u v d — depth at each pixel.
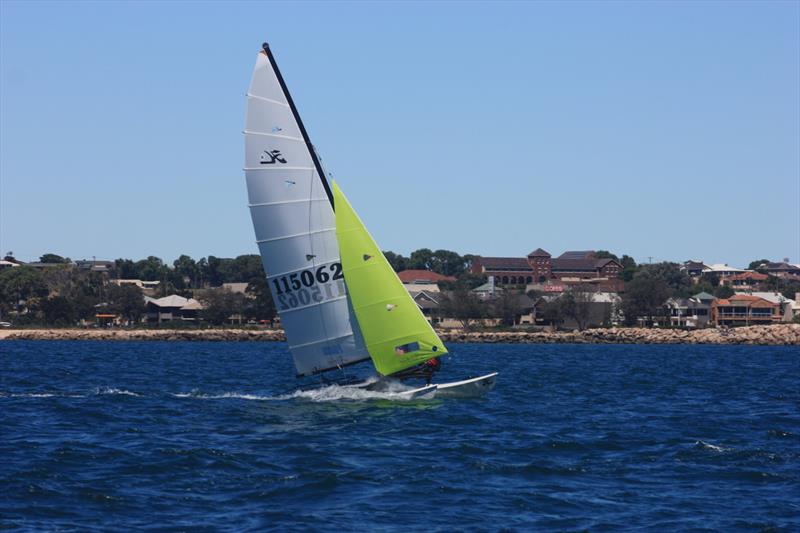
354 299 62.06
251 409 61.97
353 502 36.09
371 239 62.25
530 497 37.31
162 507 35.16
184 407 64.44
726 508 35.91
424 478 40.31
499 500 36.75
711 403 73.50
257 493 37.44
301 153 61.56
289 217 61.47
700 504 36.50
